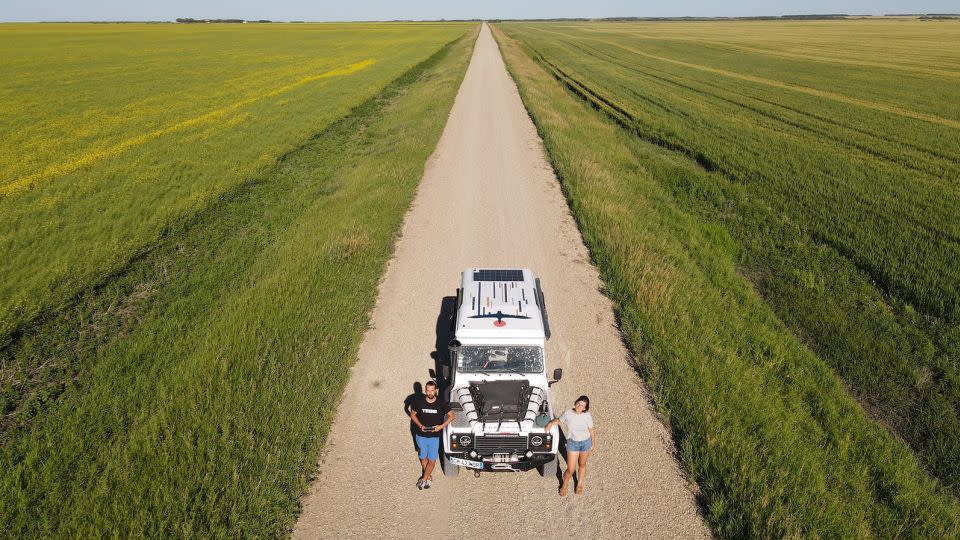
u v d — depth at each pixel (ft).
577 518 28.22
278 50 292.81
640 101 154.71
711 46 361.30
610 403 35.78
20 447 30.32
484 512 28.60
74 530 25.48
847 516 27.63
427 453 29.19
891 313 48.96
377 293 49.49
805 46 355.36
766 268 59.00
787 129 121.08
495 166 88.17
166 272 52.54
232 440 30.40
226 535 25.93
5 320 42.42
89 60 233.14
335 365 38.06
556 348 41.55
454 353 33.42
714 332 42.80
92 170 81.66
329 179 81.71
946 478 32.17
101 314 45.09
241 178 78.89
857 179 84.23
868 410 37.55
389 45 334.65
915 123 126.31
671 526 27.63
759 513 27.07
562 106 135.74
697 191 81.05
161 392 33.99
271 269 51.90
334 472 30.58
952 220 67.21
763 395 35.94
